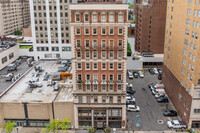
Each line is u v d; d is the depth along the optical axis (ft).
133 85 307.99
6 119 202.69
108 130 198.18
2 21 608.19
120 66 188.44
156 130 202.90
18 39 507.71
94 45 184.75
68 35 364.58
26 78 262.88
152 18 394.73
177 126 204.23
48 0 349.00
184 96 213.05
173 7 245.45
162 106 248.52
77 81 192.34
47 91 226.17
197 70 186.29
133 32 479.00
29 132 197.77
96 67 189.57
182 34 218.59
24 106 198.29
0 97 209.87
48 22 359.25
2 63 326.03
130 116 226.99
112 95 194.70
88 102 197.77
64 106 198.49
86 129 205.36
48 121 203.10
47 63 321.32
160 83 309.83
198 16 183.62
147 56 389.19
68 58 376.68
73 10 174.70
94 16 176.45
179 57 227.40
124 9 173.68
